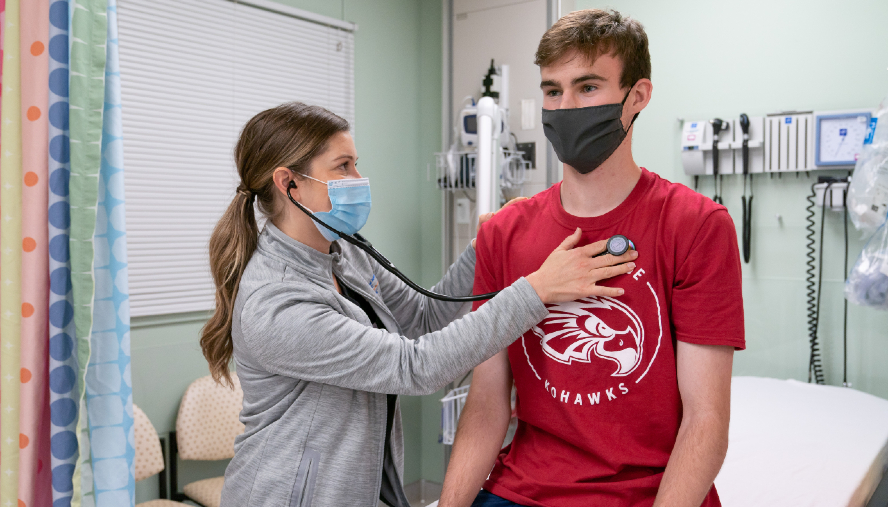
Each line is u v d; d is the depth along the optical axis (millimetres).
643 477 1023
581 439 1054
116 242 1536
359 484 1250
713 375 965
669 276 1002
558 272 1043
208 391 2801
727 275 964
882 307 2217
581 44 980
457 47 3627
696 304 967
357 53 3508
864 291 2215
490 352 1087
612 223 1049
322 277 1295
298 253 1289
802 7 2666
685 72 2945
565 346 1072
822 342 2695
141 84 2668
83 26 1443
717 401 960
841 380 2660
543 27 3312
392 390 1160
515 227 1179
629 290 1019
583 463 1072
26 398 1484
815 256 2693
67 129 1472
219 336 1323
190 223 2855
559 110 1012
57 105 1457
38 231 1479
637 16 3057
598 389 1045
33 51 1464
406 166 3803
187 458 2703
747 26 2791
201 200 2893
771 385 2605
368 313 1445
